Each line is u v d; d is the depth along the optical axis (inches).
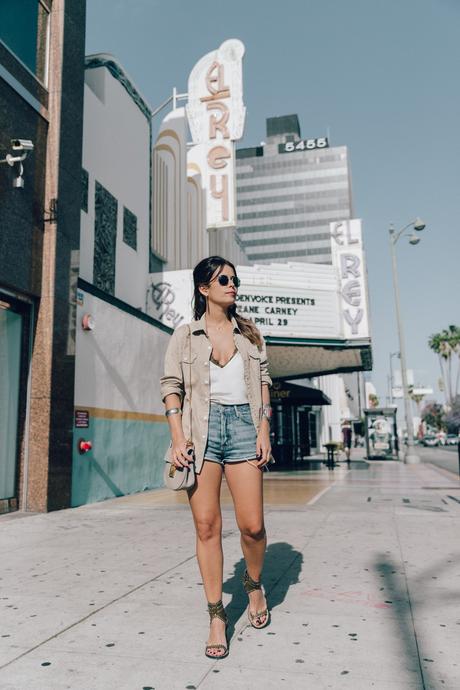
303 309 693.3
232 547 198.8
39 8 330.3
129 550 196.7
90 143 453.7
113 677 91.9
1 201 282.2
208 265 113.3
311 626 115.4
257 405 109.3
